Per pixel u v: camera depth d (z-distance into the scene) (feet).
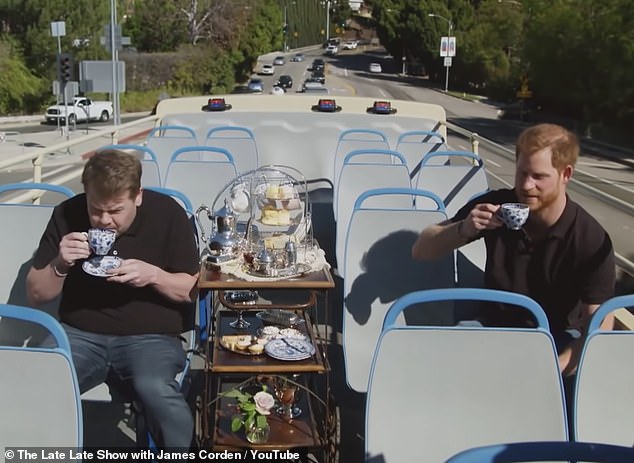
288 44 417.90
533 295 11.08
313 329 13.61
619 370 8.63
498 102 187.62
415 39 250.78
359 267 12.39
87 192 10.64
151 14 195.31
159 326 11.16
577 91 124.26
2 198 20.34
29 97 149.59
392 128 26.02
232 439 11.20
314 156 25.85
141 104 166.50
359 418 13.38
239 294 13.58
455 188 18.75
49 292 10.73
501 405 8.32
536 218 10.92
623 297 9.20
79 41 153.79
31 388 8.27
